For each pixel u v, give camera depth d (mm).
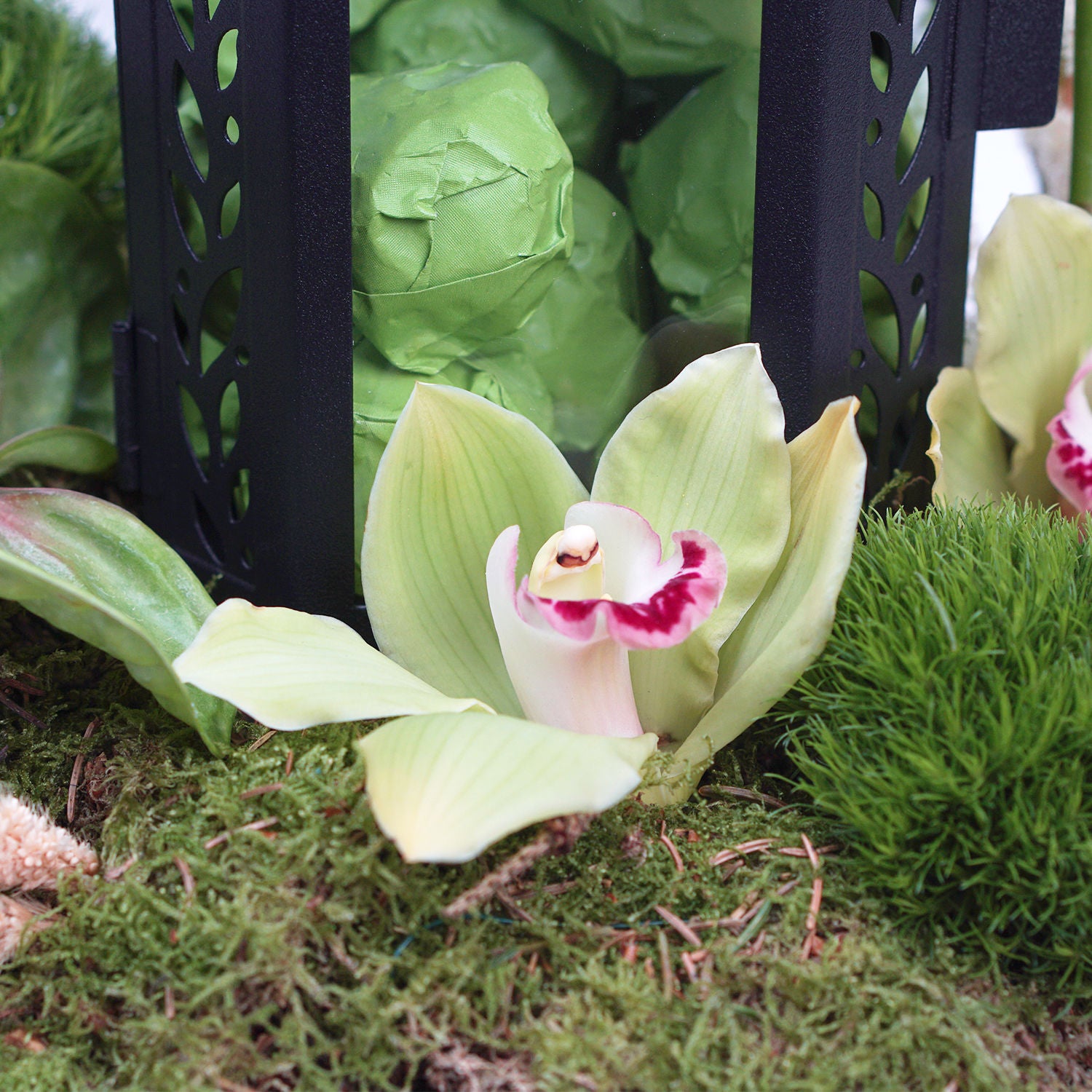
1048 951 562
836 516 602
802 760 616
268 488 750
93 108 1068
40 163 1046
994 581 612
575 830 515
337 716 554
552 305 746
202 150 820
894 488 854
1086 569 652
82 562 673
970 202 891
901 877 560
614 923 569
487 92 686
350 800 572
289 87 643
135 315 920
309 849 547
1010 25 847
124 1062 526
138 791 628
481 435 659
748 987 535
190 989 525
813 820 629
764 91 691
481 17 713
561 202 709
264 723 543
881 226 792
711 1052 512
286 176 662
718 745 632
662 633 574
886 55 752
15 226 986
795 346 722
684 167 729
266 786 604
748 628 673
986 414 904
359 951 529
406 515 662
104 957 551
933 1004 538
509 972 521
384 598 654
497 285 699
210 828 598
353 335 720
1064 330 871
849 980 532
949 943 579
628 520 628
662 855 604
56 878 581
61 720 732
